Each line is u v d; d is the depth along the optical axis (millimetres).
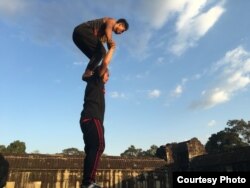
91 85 3002
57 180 27016
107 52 3047
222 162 27203
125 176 29547
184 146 32906
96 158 2717
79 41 3207
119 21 3381
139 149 70188
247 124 50219
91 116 2826
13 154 27953
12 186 25484
